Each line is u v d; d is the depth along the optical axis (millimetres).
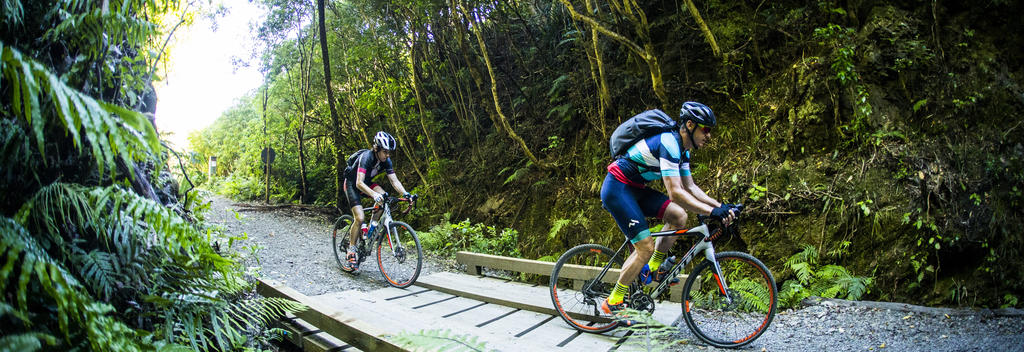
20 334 1120
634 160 2963
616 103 6156
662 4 6191
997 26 4625
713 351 2967
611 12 5922
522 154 7500
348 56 9055
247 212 9117
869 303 3590
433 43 8820
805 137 4625
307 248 6242
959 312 3316
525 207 6988
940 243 3730
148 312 1761
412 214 8562
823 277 3938
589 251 3422
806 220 4324
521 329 3234
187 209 2637
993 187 3971
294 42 10547
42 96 1431
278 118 13008
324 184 11914
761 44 5234
